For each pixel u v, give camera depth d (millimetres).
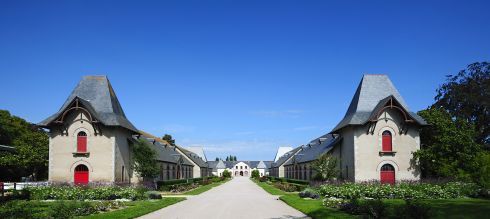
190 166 80750
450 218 18188
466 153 36312
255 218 19531
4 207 19719
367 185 32312
